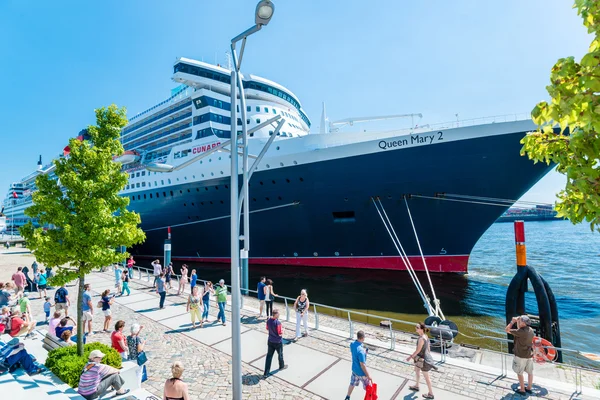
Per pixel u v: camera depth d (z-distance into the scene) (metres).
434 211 17.86
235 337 5.25
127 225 7.29
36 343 8.13
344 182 18.94
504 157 15.75
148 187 26.67
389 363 7.06
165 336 9.09
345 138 19.31
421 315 13.46
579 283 23.42
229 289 17.64
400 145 17.30
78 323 6.59
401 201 18.23
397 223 18.86
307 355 7.61
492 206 16.97
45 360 6.88
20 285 13.58
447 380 6.25
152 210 26.92
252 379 6.52
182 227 25.91
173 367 4.49
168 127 28.95
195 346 8.34
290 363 7.20
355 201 19.20
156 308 12.05
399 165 17.52
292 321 10.23
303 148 19.72
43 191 6.73
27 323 8.75
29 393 5.30
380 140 17.64
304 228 21.14
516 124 15.23
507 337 10.59
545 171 15.50
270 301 10.59
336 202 19.66
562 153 3.29
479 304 15.01
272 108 28.03
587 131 2.62
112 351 6.46
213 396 5.90
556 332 9.31
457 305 14.86
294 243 22.05
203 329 9.63
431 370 6.66
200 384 6.35
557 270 29.72
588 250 46.56
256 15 5.11
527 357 5.65
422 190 17.61
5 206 87.00
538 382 6.07
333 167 18.91
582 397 5.55
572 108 2.64
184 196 24.48
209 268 25.17
